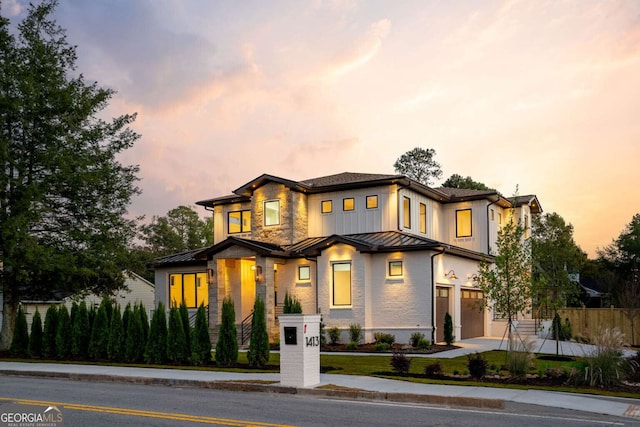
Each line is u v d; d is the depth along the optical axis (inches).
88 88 1100.5
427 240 1063.6
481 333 1266.0
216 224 1390.3
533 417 414.6
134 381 621.6
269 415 413.7
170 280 1353.3
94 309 912.9
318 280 1101.1
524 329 1278.3
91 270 1046.4
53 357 892.0
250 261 1251.2
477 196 1306.6
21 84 987.3
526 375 597.0
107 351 834.2
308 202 1250.0
